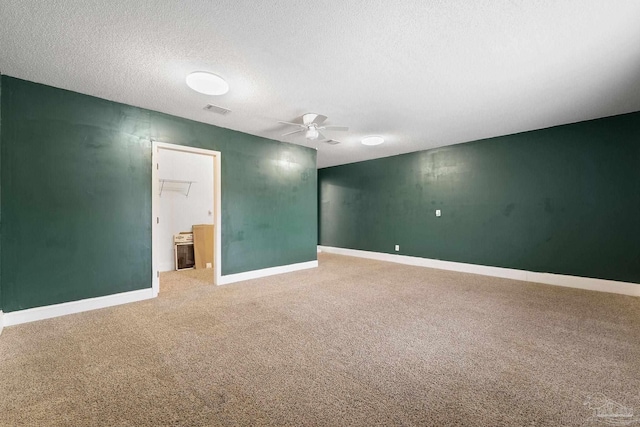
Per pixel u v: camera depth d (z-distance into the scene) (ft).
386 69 8.15
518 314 9.37
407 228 19.51
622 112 11.62
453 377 5.81
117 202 10.43
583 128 12.71
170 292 11.95
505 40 6.77
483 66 7.99
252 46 6.98
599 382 5.63
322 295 11.55
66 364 6.23
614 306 10.17
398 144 17.24
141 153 11.01
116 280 10.37
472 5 5.58
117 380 5.65
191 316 9.18
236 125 13.25
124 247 10.57
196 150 12.55
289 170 16.53
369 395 5.24
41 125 8.96
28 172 8.73
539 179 13.96
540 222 13.91
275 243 15.75
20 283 8.57
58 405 4.92
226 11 5.71
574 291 12.21
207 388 5.43
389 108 11.18
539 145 13.96
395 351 6.89
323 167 25.96
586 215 12.63
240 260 14.15
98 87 9.24
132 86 9.18
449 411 4.82
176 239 17.25
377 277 14.93
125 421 4.56
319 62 7.75
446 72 8.33
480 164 16.01
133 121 10.82
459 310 9.77
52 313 9.04
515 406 4.93
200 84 8.87
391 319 8.93
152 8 5.58
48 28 6.19
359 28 6.30
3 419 4.58
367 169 22.12
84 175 9.74
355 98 10.18
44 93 9.01
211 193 19.47
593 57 7.49
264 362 6.37
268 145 15.48
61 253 9.29
